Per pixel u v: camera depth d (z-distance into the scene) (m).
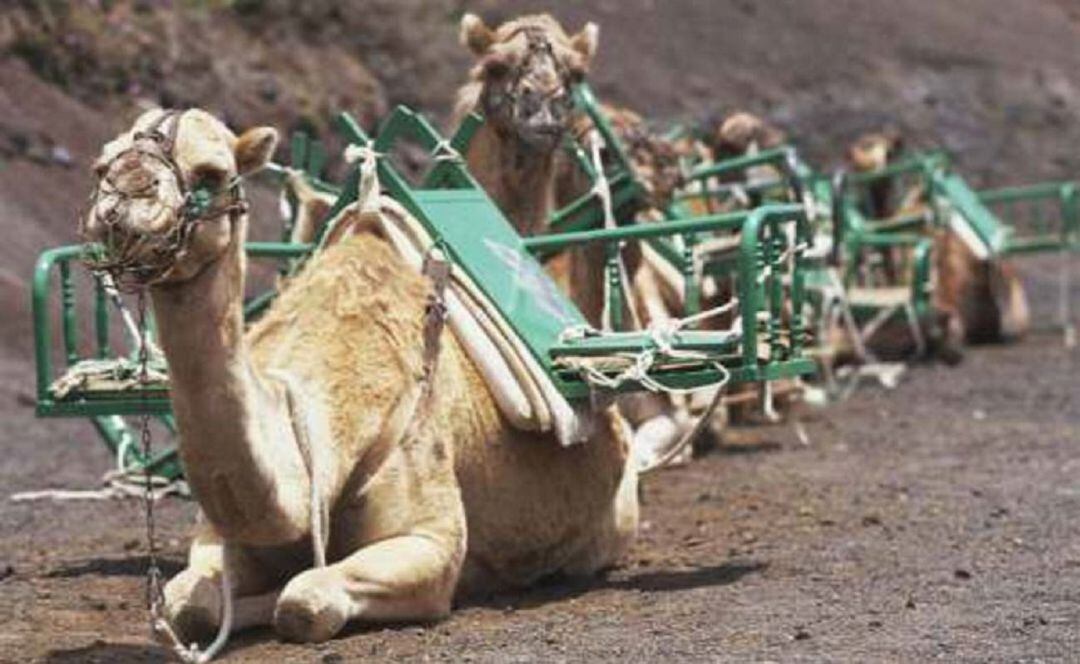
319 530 18.52
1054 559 22.89
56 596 21.95
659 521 26.80
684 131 39.19
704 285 31.83
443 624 19.44
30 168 55.28
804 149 82.94
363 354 19.44
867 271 50.94
